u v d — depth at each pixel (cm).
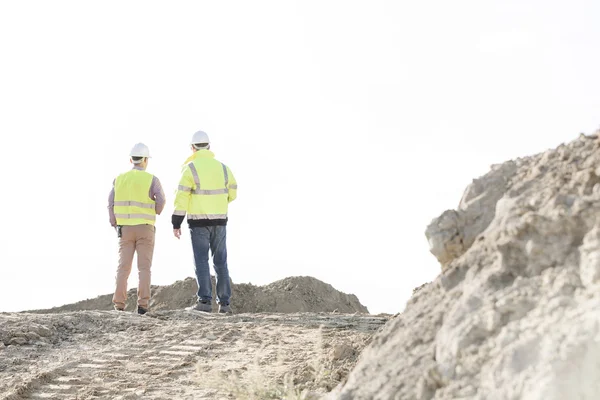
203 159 1044
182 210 1025
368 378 353
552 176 369
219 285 1056
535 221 327
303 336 735
